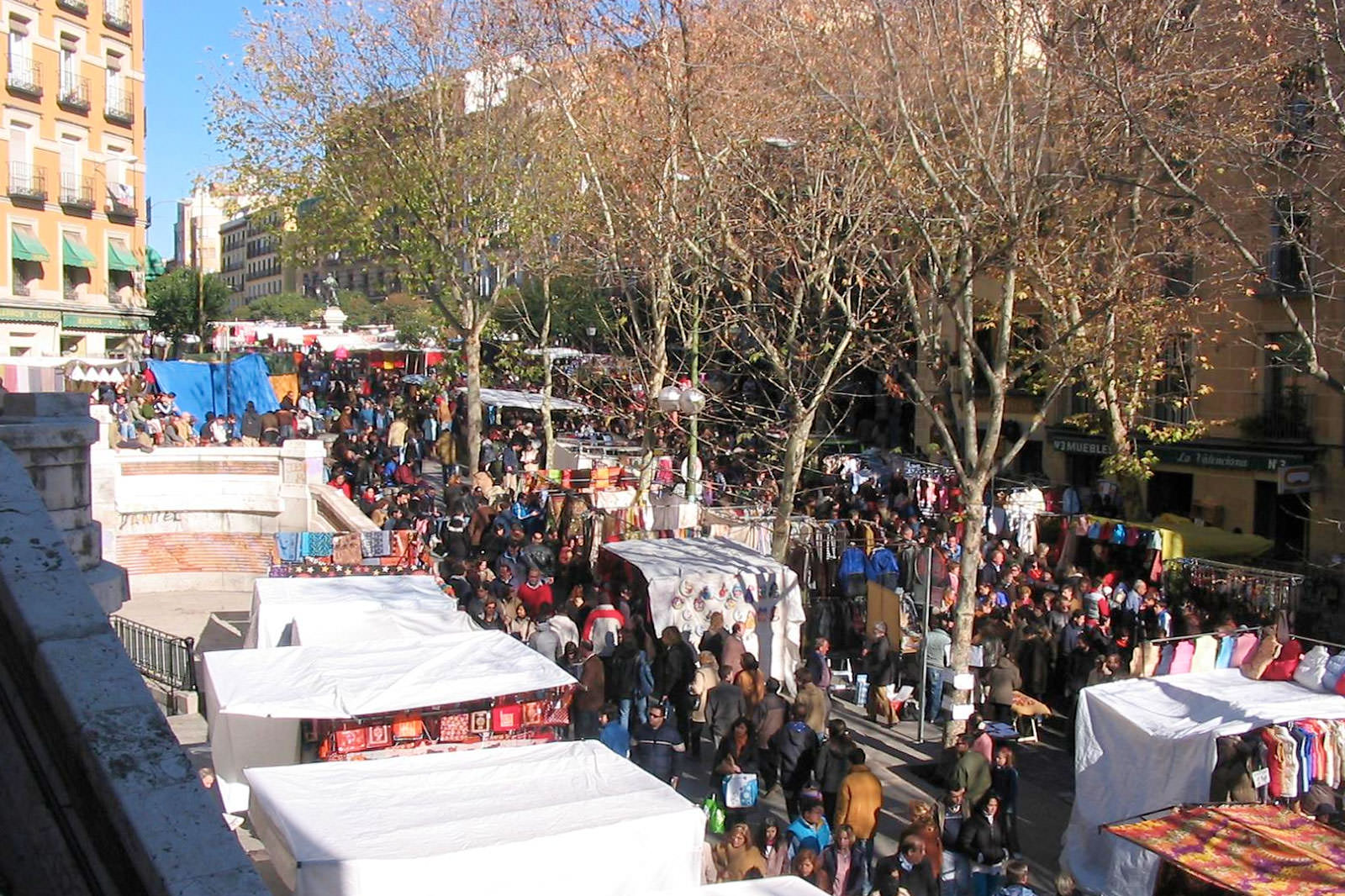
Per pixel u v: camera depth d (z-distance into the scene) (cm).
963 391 1570
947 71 1761
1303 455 2744
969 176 1706
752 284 2478
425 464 3831
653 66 2103
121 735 336
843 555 2144
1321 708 1209
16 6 4188
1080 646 1661
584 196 2936
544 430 3578
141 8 4869
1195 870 891
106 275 4731
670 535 2173
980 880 1137
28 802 366
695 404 2000
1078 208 2041
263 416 3275
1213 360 2930
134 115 4834
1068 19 1686
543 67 2408
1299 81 2103
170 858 302
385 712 1134
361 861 779
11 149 4231
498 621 1783
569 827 850
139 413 3180
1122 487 2661
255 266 13288
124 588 1091
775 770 1452
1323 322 2666
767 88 2170
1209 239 2273
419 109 3017
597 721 1507
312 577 1658
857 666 2022
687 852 880
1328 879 875
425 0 2988
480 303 3278
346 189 3088
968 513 1538
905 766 1569
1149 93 1794
